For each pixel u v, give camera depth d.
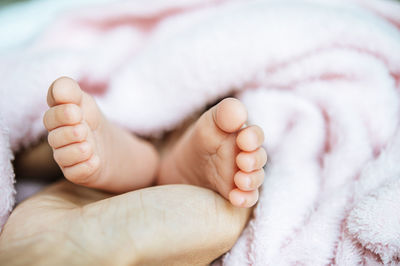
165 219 0.18
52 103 0.19
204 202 0.20
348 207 0.21
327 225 0.21
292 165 0.23
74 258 0.17
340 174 0.23
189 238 0.19
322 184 0.23
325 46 0.25
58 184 0.24
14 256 0.17
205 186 0.22
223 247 0.20
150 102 0.27
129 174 0.24
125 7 0.34
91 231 0.18
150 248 0.18
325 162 0.23
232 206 0.21
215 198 0.20
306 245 0.21
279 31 0.25
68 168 0.20
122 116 0.27
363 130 0.23
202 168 0.22
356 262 0.20
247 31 0.26
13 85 0.26
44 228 0.18
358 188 0.22
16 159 0.26
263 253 0.21
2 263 0.17
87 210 0.19
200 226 0.19
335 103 0.24
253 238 0.21
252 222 0.22
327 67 0.25
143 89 0.27
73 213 0.19
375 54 0.25
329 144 0.24
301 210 0.22
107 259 0.17
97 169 0.21
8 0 0.51
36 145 0.26
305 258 0.21
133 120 0.27
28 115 0.26
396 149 0.22
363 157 0.23
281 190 0.23
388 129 0.24
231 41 0.26
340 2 0.29
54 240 0.17
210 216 0.19
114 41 0.32
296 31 0.25
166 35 0.30
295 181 0.23
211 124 0.20
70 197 0.22
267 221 0.22
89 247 0.17
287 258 0.21
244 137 0.19
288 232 0.22
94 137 0.21
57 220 0.18
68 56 0.28
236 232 0.21
